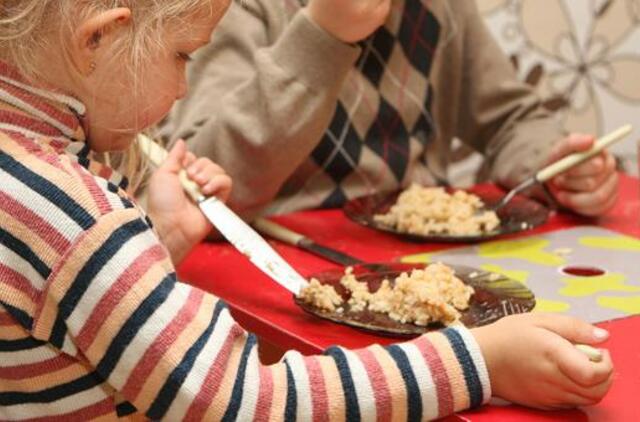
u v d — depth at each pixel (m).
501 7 2.34
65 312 0.84
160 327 0.84
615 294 1.15
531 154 1.67
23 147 0.88
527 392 0.88
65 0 0.89
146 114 0.96
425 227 1.39
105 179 0.94
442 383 0.88
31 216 0.85
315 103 1.38
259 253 1.19
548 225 1.47
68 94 0.92
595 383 0.85
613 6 2.35
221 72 1.56
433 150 1.79
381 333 1.03
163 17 0.92
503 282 1.15
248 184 1.42
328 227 1.48
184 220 1.24
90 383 0.89
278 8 1.60
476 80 1.80
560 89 2.38
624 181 1.72
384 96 1.68
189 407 0.84
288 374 0.88
